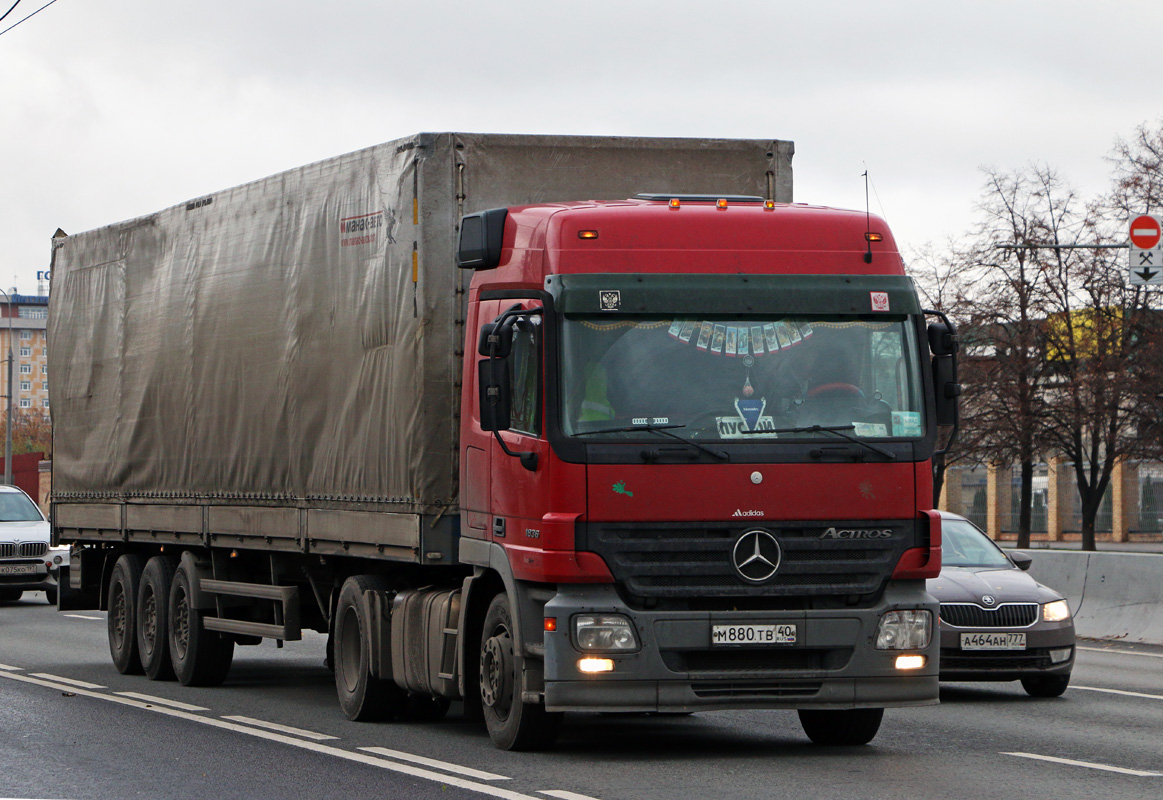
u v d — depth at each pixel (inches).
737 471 530.6
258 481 765.9
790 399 539.5
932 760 559.8
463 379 602.2
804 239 554.9
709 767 538.0
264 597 776.3
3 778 520.1
